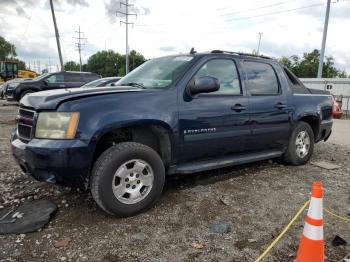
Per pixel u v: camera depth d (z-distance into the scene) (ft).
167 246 10.11
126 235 10.66
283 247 10.15
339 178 17.01
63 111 10.84
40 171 11.09
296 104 17.99
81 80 56.03
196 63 13.84
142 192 12.11
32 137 11.23
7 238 10.37
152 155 12.09
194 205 12.98
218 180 15.96
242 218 11.99
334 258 9.59
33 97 11.95
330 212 12.62
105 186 11.15
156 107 12.29
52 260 9.35
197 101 13.47
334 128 41.19
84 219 11.64
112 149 11.42
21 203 12.84
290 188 15.16
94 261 9.34
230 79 15.06
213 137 14.05
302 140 18.90
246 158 15.99
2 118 38.29
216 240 10.49
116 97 11.71
